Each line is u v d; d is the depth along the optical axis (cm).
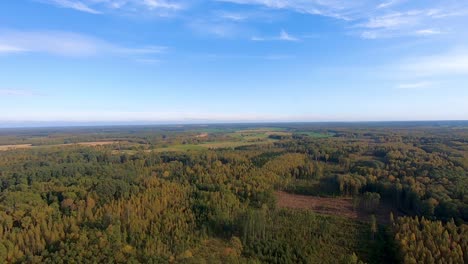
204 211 10488
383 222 11012
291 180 15388
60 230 8688
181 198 11400
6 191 11338
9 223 8800
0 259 7431
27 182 12862
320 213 11950
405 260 7550
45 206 9988
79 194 11069
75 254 7375
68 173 14462
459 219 9300
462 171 12962
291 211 11825
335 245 9269
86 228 8781
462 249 7569
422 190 11431
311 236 9662
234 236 9381
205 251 8731
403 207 12250
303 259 8325
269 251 8650
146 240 8638
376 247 9131
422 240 8100
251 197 12125
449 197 10394
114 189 11525
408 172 13862
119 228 8756
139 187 12394
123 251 7794
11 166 15662
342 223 10931
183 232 9338
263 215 9894
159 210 10300
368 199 12394
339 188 14288
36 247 8069
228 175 14238
